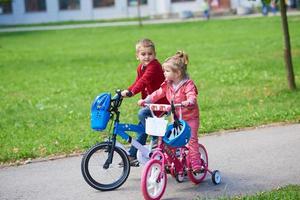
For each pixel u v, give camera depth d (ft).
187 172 27.32
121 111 48.11
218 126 39.70
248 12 193.36
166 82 27.14
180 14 209.67
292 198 23.95
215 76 67.67
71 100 57.93
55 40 144.05
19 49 125.39
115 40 132.16
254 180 28.22
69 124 44.83
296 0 190.90
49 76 79.46
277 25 137.80
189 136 25.71
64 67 89.04
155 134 25.66
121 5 224.53
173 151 26.53
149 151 26.50
